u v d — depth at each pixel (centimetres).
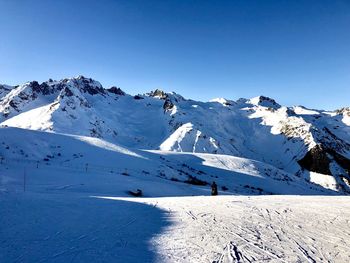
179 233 1418
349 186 18000
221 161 11488
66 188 3625
